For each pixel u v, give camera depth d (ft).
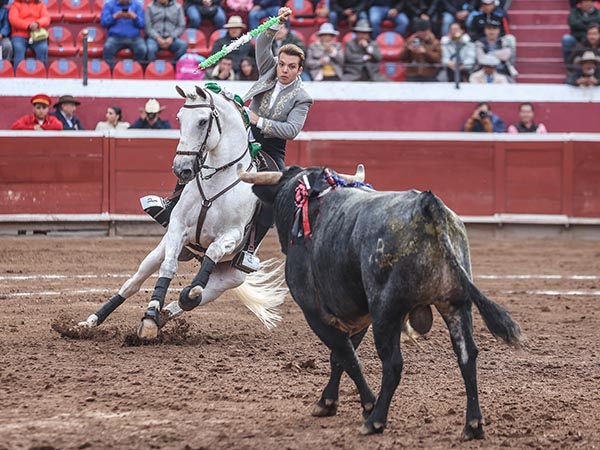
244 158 43.70
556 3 112.88
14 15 100.73
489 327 27.30
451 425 31.65
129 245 84.94
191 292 42.47
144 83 100.22
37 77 100.32
